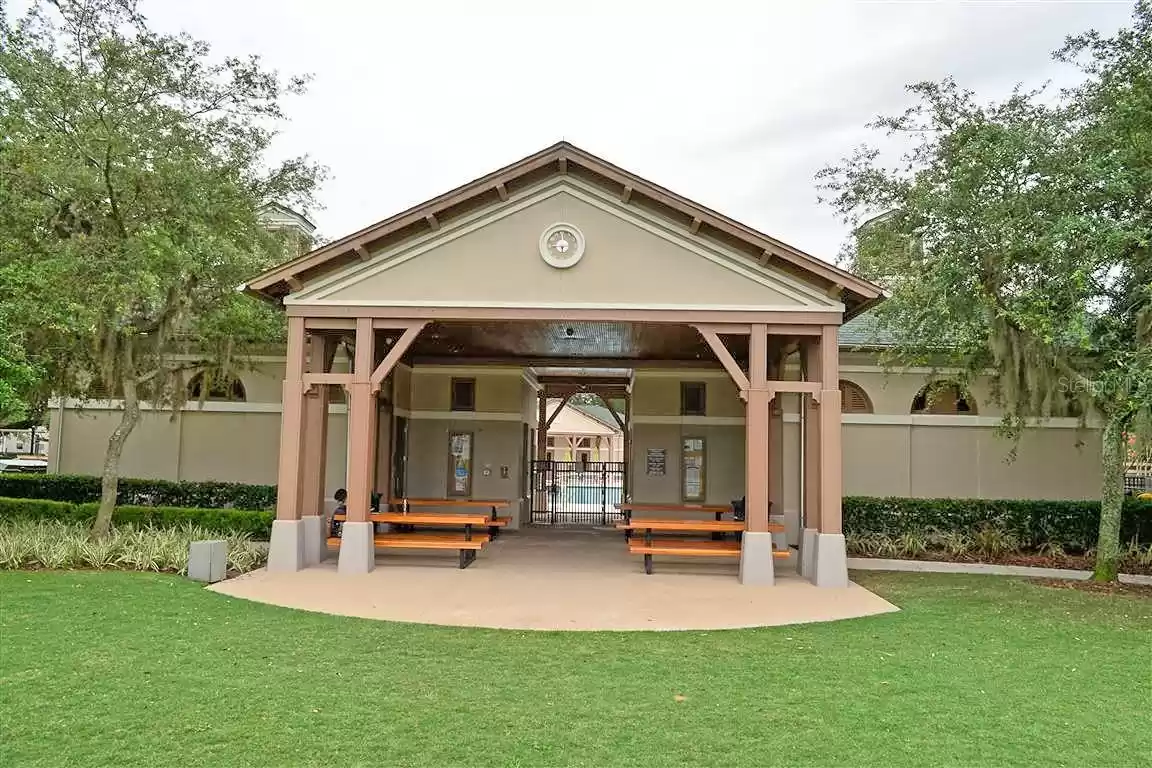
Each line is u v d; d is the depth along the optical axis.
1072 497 16.31
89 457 18.14
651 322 11.85
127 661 6.59
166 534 12.64
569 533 17.94
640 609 9.41
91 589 9.56
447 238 11.90
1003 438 16.31
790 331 11.66
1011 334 11.53
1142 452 12.90
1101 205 11.02
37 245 12.49
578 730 5.20
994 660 7.25
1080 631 8.55
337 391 16.72
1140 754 4.96
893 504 15.21
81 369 13.30
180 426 17.95
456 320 11.94
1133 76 10.71
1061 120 11.46
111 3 12.87
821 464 11.35
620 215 11.85
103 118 12.25
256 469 17.70
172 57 13.39
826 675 6.64
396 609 9.12
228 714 5.36
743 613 9.27
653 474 17.97
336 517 12.77
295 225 18.00
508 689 6.07
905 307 12.72
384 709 5.54
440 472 18.30
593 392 22.92
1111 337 10.75
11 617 8.06
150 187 12.59
